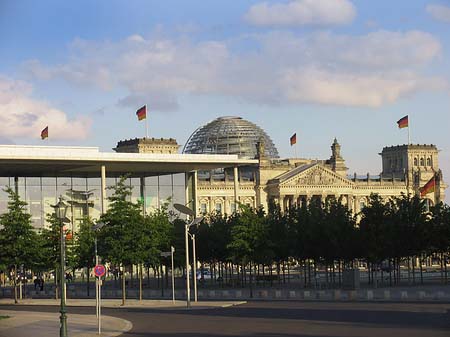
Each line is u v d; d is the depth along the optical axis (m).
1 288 153.12
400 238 126.81
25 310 91.38
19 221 113.38
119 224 104.06
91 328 65.06
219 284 150.38
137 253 102.50
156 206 179.12
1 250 112.31
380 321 62.78
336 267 194.38
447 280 140.12
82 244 123.00
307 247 130.12
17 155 147.25
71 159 152.50
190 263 143.50
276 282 152.25
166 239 127.88
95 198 173.75
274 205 149.88
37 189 169.00
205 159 168.88
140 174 178.75
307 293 104.19
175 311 83.94
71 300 111.44
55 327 66.38
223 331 58.25
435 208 132.50
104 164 160.62
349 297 98.00
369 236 126.44
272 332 56.19
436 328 55.69
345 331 55.12
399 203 133.00
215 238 138.62
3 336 59.34
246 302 95.75
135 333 59.81
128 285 153.75
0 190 165.88
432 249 135.12
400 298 95.38
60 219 57.03
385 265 196.88
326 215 139.88
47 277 188.25
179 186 182.38
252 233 121.25
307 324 61.88
